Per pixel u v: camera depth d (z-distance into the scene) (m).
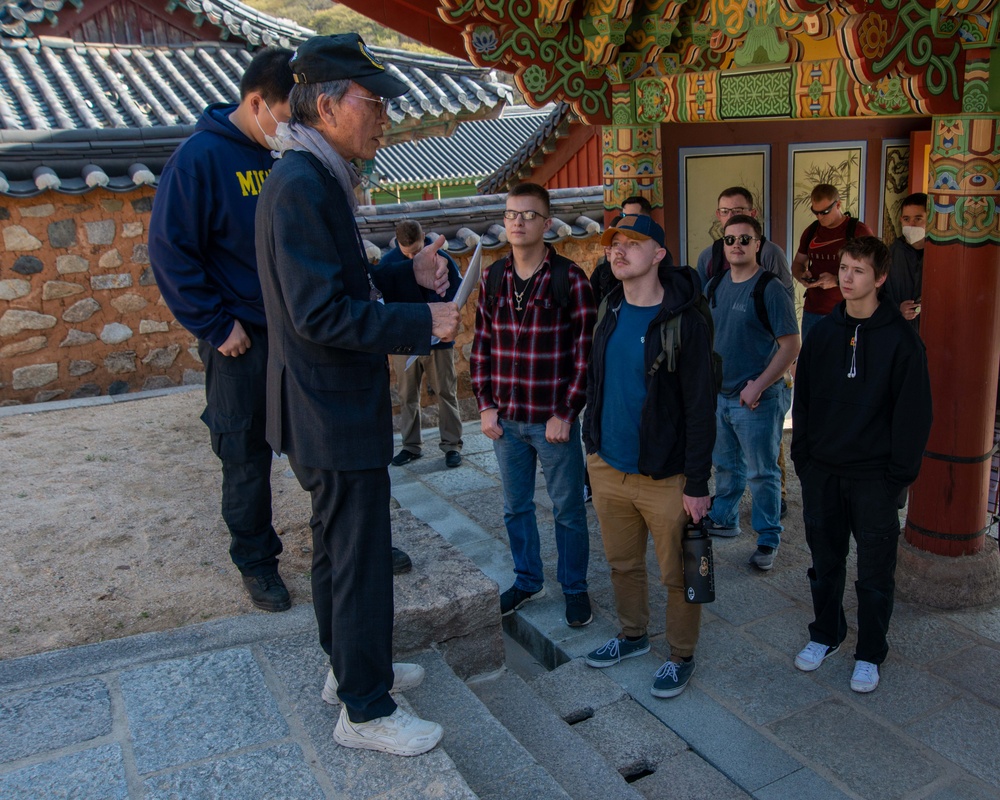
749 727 3.20
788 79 4.11
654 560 4.59
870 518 3.30
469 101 9.61
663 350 3.05
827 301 5.48
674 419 3.14
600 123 4.93
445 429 6.22
